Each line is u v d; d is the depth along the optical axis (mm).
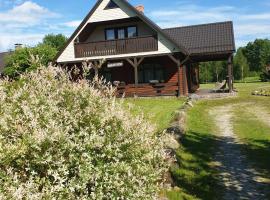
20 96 4820
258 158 10359
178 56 25281
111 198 4492
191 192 7680
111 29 28078
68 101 4934
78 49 26750
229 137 13195
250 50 96812
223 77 66312
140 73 28031
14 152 3965
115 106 5191
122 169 4578
